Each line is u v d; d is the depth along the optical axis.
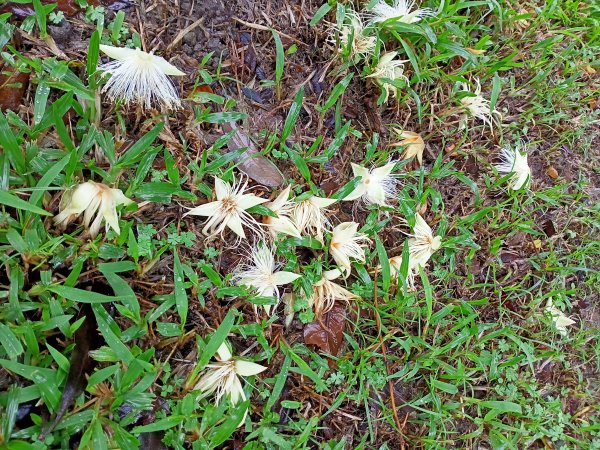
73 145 0.28
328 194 0.39
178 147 0.34
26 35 0.32
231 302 0.34
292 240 0.35
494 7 0.45
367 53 0.40
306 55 0.40
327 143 0.40
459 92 0.42
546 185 0.47
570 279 0.46
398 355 0.39
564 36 0.50
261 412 0.33
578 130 0.48
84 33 0.34
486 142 0.45
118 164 0.30
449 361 0.39
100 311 0.29
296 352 0.35
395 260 0.39
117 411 0.29
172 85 0.35
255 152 0.36
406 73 0.42
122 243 0.30
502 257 0.44
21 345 0.26
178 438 0.29
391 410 0.37
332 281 0.37
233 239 0.35
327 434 0.36
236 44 0.38
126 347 0.28
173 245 0.32
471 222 0.42
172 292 0.32
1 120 0.27
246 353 0.34
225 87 0.37
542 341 0.43
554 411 0.42
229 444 0.32
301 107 0.39
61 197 0.29
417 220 0.39
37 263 0.29
